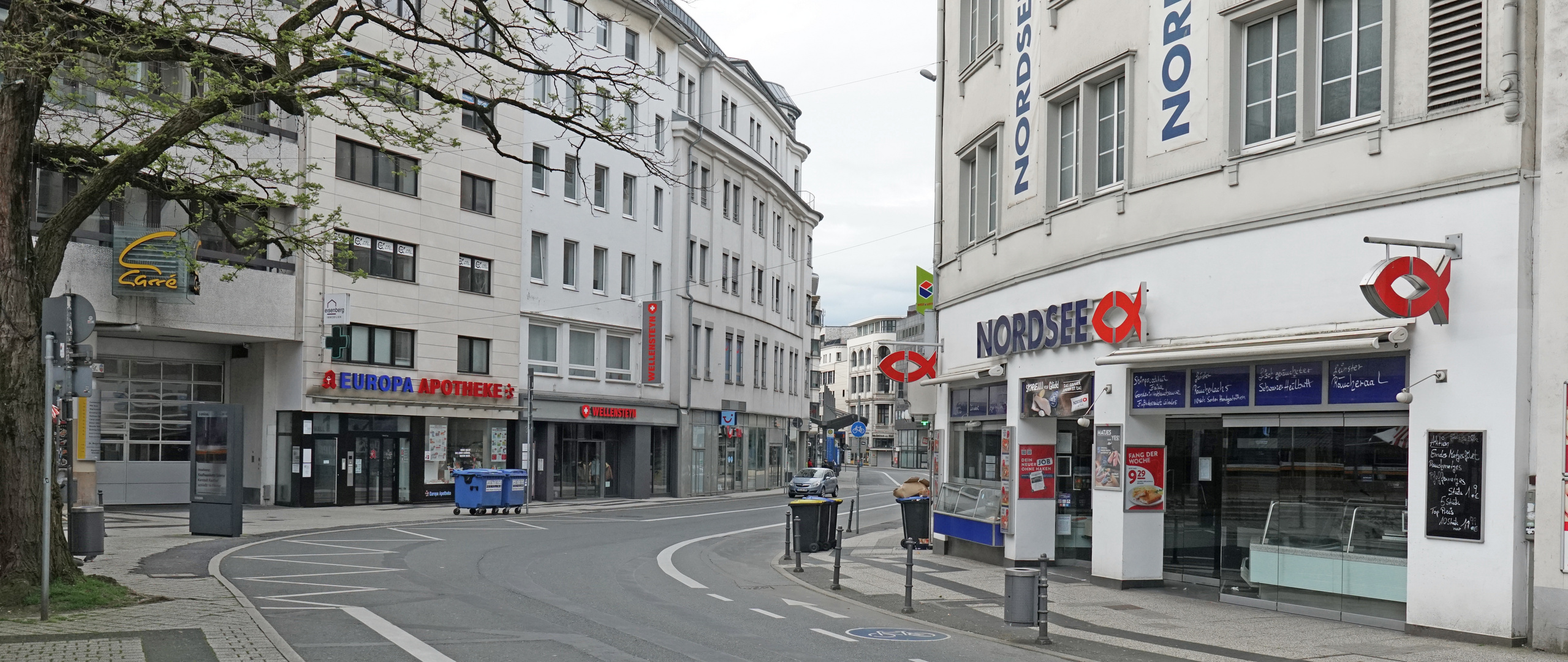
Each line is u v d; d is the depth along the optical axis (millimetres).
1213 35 14867
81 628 11023
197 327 30922
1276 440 14320
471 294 39719
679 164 50969
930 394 23703
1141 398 15992
